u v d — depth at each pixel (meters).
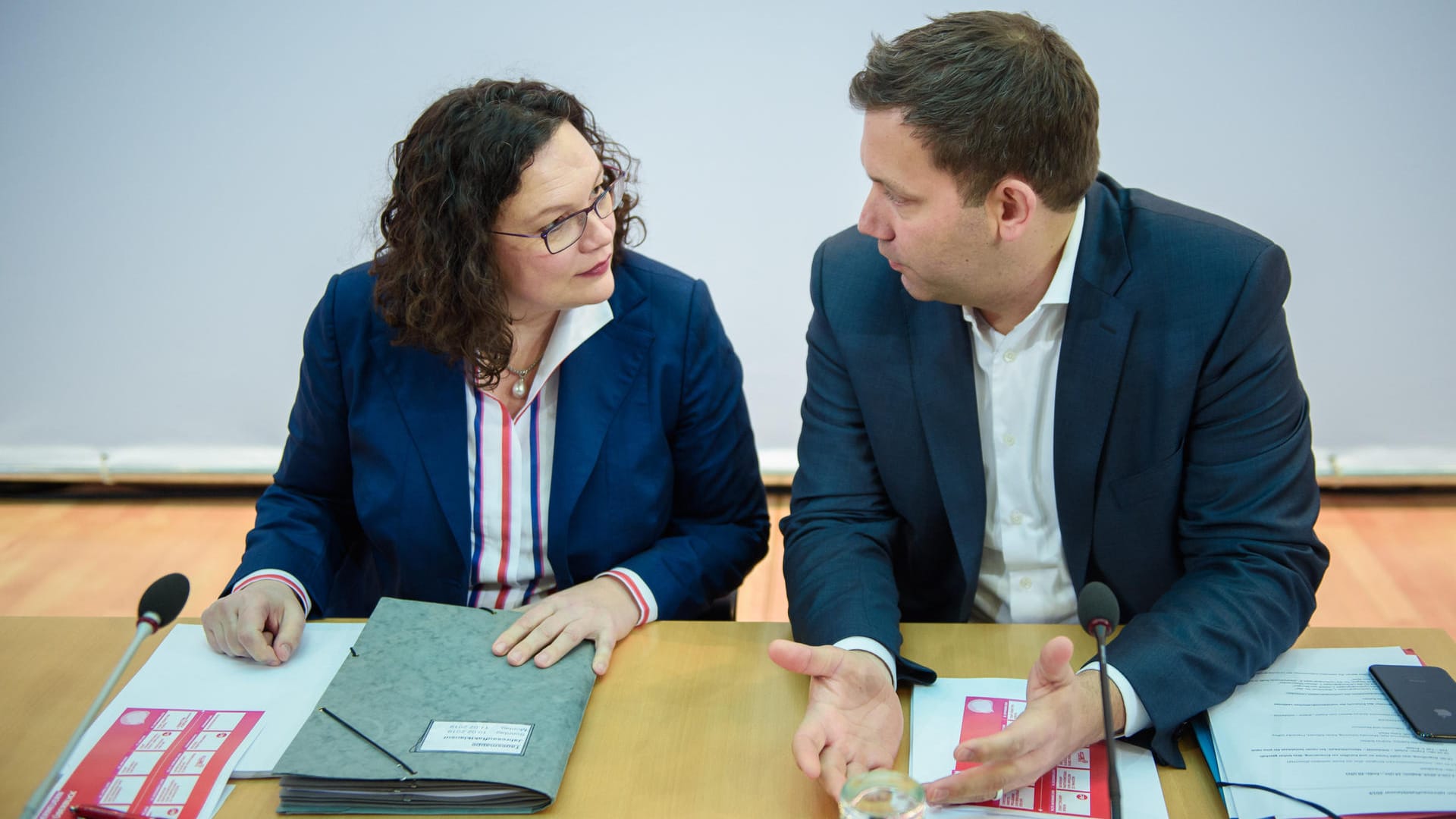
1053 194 1.27
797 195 2.99
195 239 3.06
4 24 2.89
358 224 3.02
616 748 1.23
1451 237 2.79
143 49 2.92
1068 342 1.42
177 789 1.17
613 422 1.58
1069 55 1.27
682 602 1.56
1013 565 1.57
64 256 3.07
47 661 1.38
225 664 1.37
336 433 1.63
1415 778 1.14
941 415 1.50
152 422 3.22
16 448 3.24
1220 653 1.26
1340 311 2.90
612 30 2.90
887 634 1.34
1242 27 2.72
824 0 2.83
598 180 1.43
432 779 1.14
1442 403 2.93
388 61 2.92
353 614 1.72
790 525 1.58
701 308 1.63
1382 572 2.73
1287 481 1.39
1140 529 1.48
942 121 1.23
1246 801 1.12
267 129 2.97
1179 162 2.86
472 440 1.58
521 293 1.46
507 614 1.44
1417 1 2.63
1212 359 1.38
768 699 1.31
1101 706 1.18
